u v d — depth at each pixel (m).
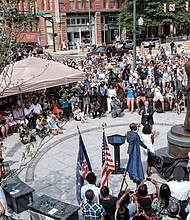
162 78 20.45
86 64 28.91
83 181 8.84
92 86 19.09
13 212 8.83
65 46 54.09
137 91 18.36
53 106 16.95
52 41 55.28
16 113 15.80
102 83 18.23
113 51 39.56
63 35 54.47
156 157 9.86
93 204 6.70
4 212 6.81
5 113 15.70
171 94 17.83
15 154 13.08
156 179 10.01
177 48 43.03
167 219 5.96
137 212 6.80
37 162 12.27
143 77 22.59
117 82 19.36
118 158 10.84
